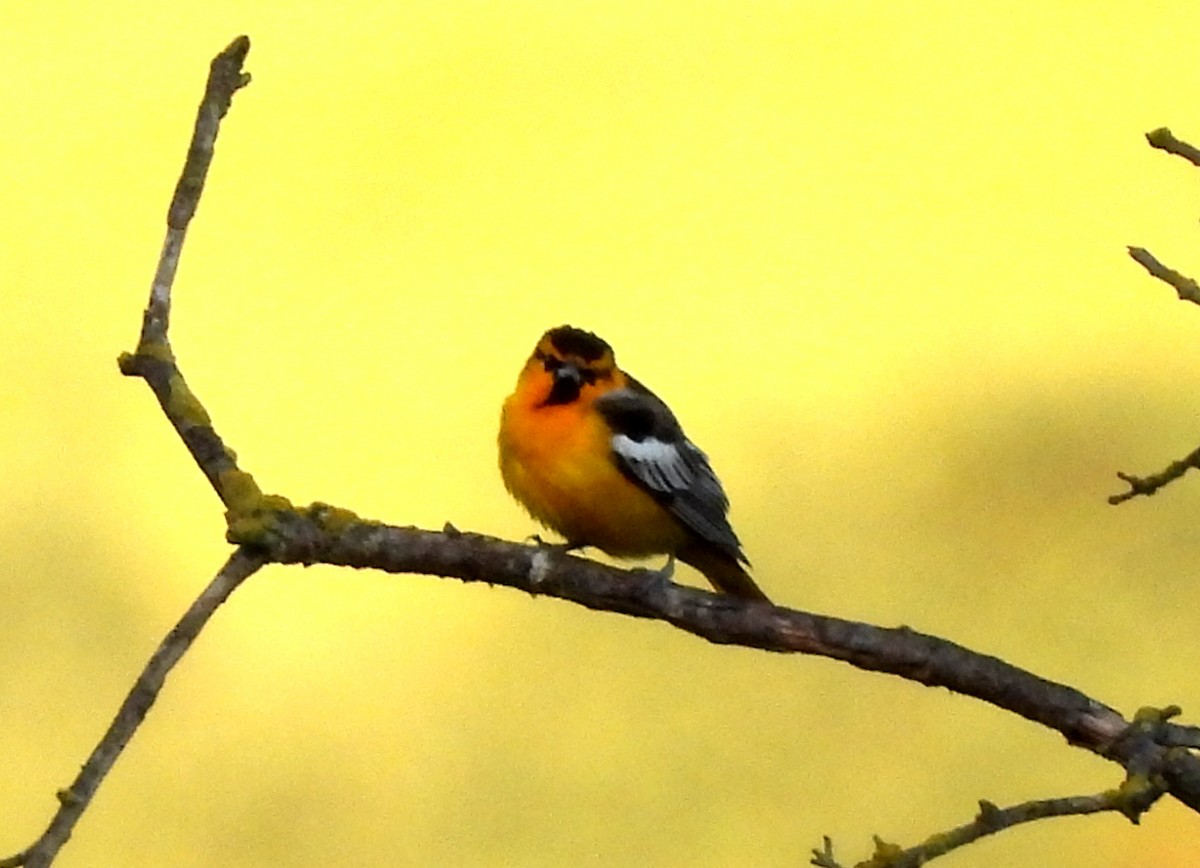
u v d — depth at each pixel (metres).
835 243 15.52
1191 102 16.30
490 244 15.74
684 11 17.39
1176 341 14.12
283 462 13.58
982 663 5.16
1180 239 15.12
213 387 14.43
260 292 15.26
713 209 15.89
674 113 16.62
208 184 16.08
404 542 5.35
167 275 5.79
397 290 15.27
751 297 14.88
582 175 16.28
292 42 16.88
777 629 5.31
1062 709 5.04
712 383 14.15
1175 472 5.53
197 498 13.22
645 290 15.36
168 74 16.73
